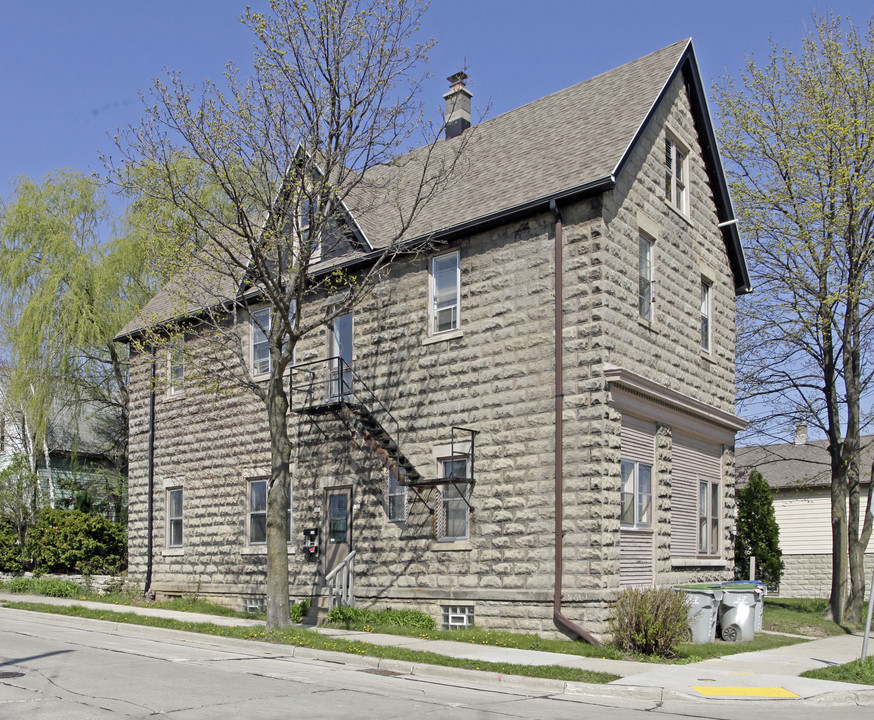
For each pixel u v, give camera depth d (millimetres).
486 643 15906
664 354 19266
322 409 20812
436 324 19812
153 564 26172
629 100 19734
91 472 35906
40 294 32406
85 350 32969
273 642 15516
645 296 19016
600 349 16781
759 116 24047
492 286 18672
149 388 26719
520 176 19438
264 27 16938
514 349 18062
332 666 13781
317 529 21562
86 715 9203
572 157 18719
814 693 11797
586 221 17406
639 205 18875
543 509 17047
